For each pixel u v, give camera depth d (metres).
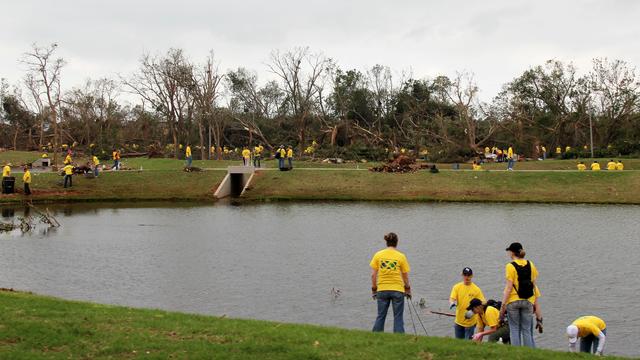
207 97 85.56
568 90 94.94
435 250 30.53
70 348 11.44
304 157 82.44
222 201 54.00
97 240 34.12
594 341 13.83
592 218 40.81
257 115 117.50
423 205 50.00
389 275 14.34
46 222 40.25
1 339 11.86
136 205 51.22
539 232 35.47
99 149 89.50
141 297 22.33
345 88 111.81
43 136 99.69
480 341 13.22
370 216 43.56
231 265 27.70
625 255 28.64
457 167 66.25
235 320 14.05
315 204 51.31
